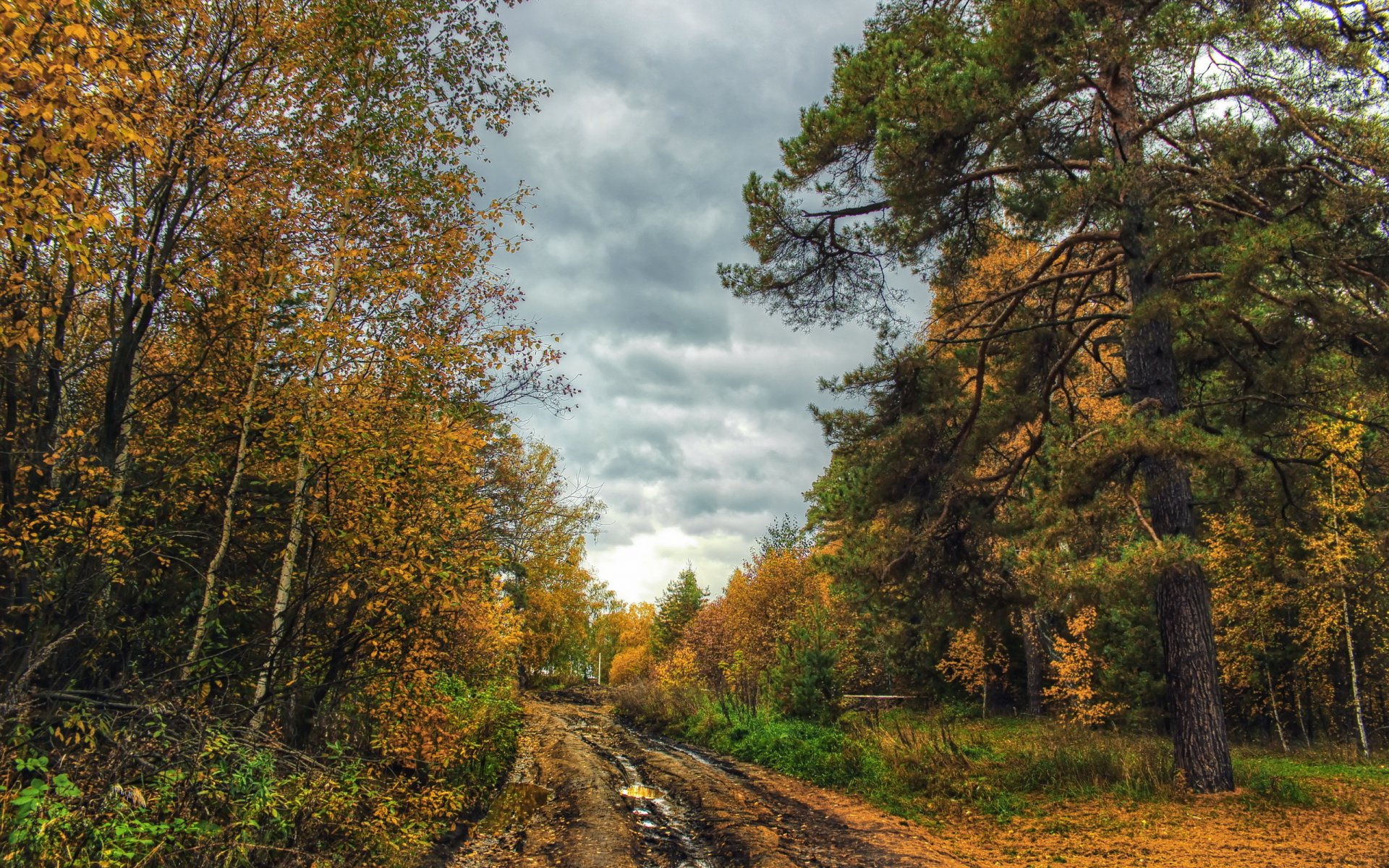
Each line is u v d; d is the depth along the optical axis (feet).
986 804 35.12
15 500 20.13
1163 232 33.88
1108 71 35.65
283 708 27.63
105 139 17.04
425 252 31.60
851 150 41.70
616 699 109.09
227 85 27.89
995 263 53.01
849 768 43.68
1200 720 35.22
